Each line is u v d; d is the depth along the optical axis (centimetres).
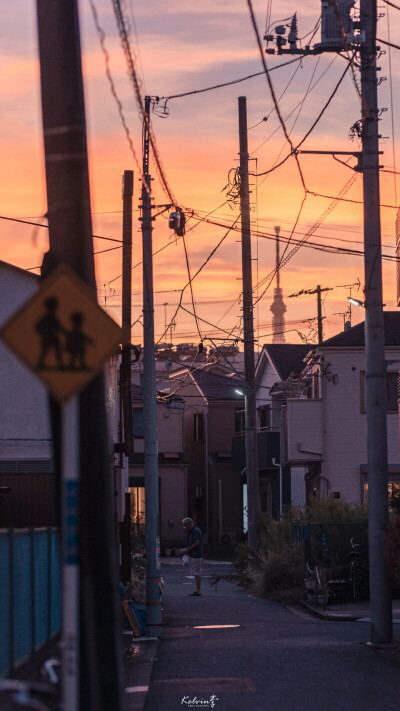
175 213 3725
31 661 1936
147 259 3356
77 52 1695
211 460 10200
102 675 1548
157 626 3086
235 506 10075
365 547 4291
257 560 5081
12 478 3219
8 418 3909
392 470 6122
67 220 1617
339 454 6334
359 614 3653
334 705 1803
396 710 1750
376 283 2903
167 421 10412
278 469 8150
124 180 3941
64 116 1656
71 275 1166
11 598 1736
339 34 2898
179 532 10031
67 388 1154
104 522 1606
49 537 2214
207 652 2570
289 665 2306
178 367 11944
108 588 1583
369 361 2898
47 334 1158
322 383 6391
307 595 4294
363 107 2862
